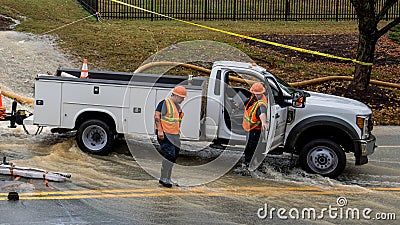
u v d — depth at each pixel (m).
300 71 18.47
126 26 22.19
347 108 10.54
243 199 9.05
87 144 11.12
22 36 19.20
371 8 16.42
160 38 20.31
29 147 11.45
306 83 17.44
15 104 11.50
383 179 10.59
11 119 11.43
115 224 7.73
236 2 28.61
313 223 8.12
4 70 16.44
